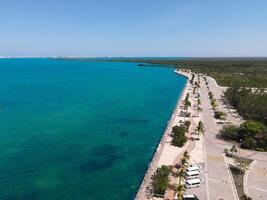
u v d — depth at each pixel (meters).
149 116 120.69
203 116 113.25
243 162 66.12
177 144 78.81
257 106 106.00
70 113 123.12
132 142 88.00
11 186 59.75
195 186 56.00
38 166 69.44
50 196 56.41
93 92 183.25
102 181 62.84
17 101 146.88
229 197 52.66
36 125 103.50
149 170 63.00
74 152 78.94
